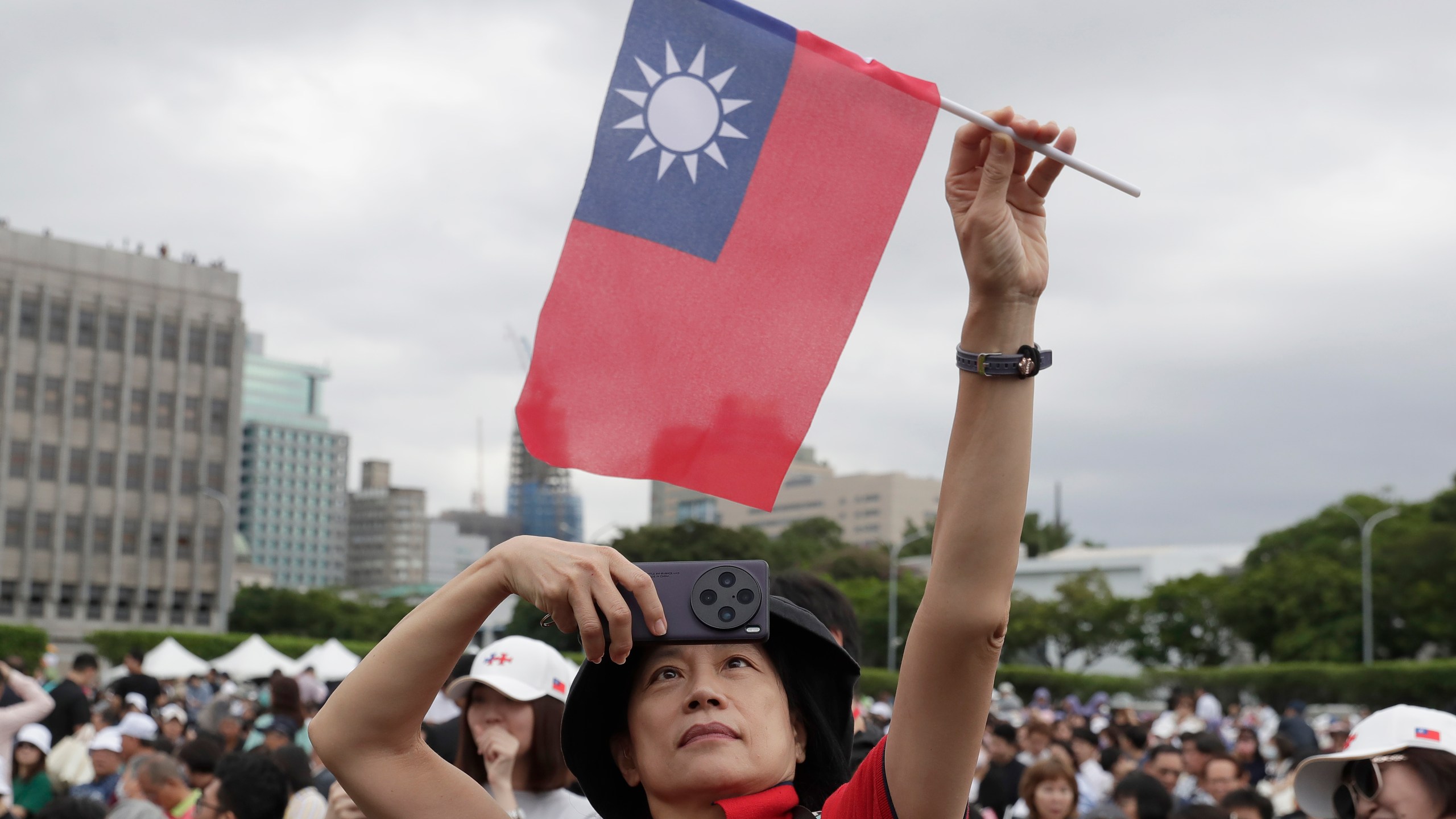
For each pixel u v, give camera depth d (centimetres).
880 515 19012
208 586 9481
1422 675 4922
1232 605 7088
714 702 200
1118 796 668
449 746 562
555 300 241
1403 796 333
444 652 201
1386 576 6762
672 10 247
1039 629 7925
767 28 248
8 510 8912
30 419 9050
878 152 244
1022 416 184
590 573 188
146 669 3122
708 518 19500
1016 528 182
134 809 610
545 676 437
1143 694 5906
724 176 244
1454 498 7212
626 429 239
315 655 2911
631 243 243
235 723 1140
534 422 238
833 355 240
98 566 9150
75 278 9288
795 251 243
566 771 439
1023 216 198
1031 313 189
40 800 882
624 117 245
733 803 196
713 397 240
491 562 198
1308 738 1501
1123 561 10244
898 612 7919
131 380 9406
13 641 4791
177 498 9462
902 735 184
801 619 216
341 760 204
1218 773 770
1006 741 930
